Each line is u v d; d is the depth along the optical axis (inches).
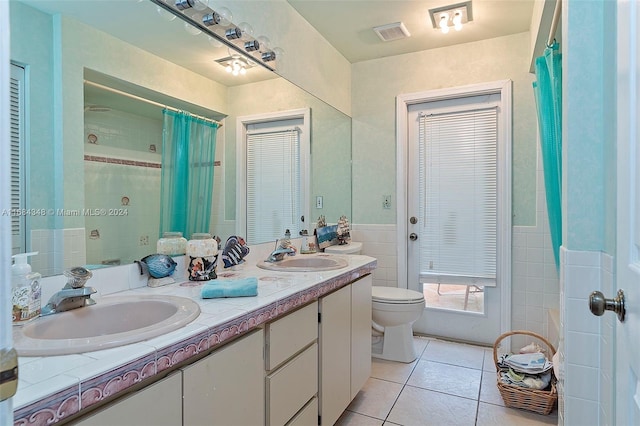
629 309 30.2
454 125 120.4
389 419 77.2
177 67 65.9
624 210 32.5
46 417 24.6
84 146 50.5
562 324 55.9
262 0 83.6
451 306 121.4
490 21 101.6
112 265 53.4
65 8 48.1
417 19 100.5
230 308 45.8
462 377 95.5
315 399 63.5
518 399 80.0
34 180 44.5
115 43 54.9
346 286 75.9
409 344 105.7
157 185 62.3
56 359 30.0
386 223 128.0
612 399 43.0
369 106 130.1
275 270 73.7
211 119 73.7
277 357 52.6
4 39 16.4
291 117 97.9
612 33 43.3
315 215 111.3
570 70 52.1
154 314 47.1
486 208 116.2
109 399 30.5
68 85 48.4
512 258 110.9
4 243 16.1
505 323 111.7
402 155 125.2
